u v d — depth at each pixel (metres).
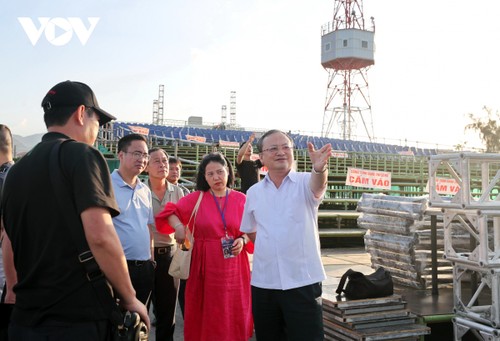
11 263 2.56
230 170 4.22
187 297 3.88
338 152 17.19
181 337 4.75
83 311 1.86
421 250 4.96
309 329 2.89
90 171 1.89
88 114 2.15
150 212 3.97
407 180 18.34
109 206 1.89
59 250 1.87
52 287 1.86
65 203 1.87
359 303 3.82
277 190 3.08
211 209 3.88
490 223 4.94
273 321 3.05
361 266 7.39
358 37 44.75
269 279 2.98
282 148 3.05
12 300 2.55
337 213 11.77
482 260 3.66
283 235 2.96
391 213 5.09
